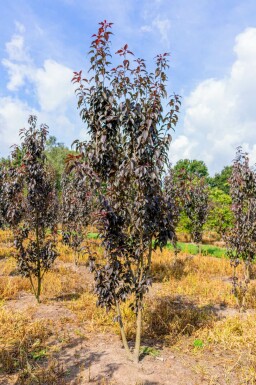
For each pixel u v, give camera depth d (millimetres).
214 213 19359
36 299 7191
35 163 7215
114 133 4586
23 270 6961
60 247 13766
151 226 4449
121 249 4395
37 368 4238
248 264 7188
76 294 7672
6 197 7773
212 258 13531
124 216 4613
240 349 5016
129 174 4262
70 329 5598
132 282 4547
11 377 4008
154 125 4367
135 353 4480
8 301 7051
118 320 4586
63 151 37094
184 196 6809
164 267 11102
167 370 4270
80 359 4520
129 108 4234
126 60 4574
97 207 4535
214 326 5871
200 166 46906
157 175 4148
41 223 7930
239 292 7688
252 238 7180
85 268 10844
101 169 4656
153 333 5492
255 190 7344
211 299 7781
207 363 4555
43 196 7391
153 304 7113
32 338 5121
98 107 4574
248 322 5988
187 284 9000
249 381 4062
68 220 11289
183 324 5887
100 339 5242
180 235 24656
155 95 4469
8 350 4703
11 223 7477
